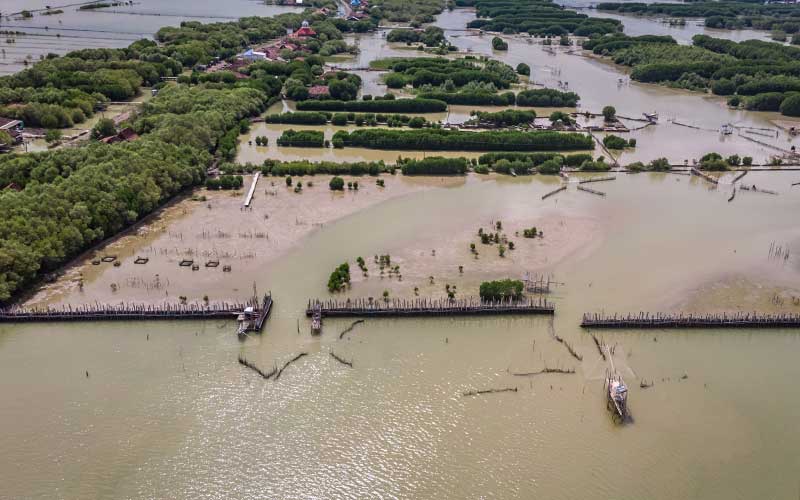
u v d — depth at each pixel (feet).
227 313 574.56
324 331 564.71
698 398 497.05
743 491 419.54
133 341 546.26
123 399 482.28
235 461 435.53
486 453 444.14
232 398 486.38
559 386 505.25
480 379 511.40
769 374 527.81
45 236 632.38
